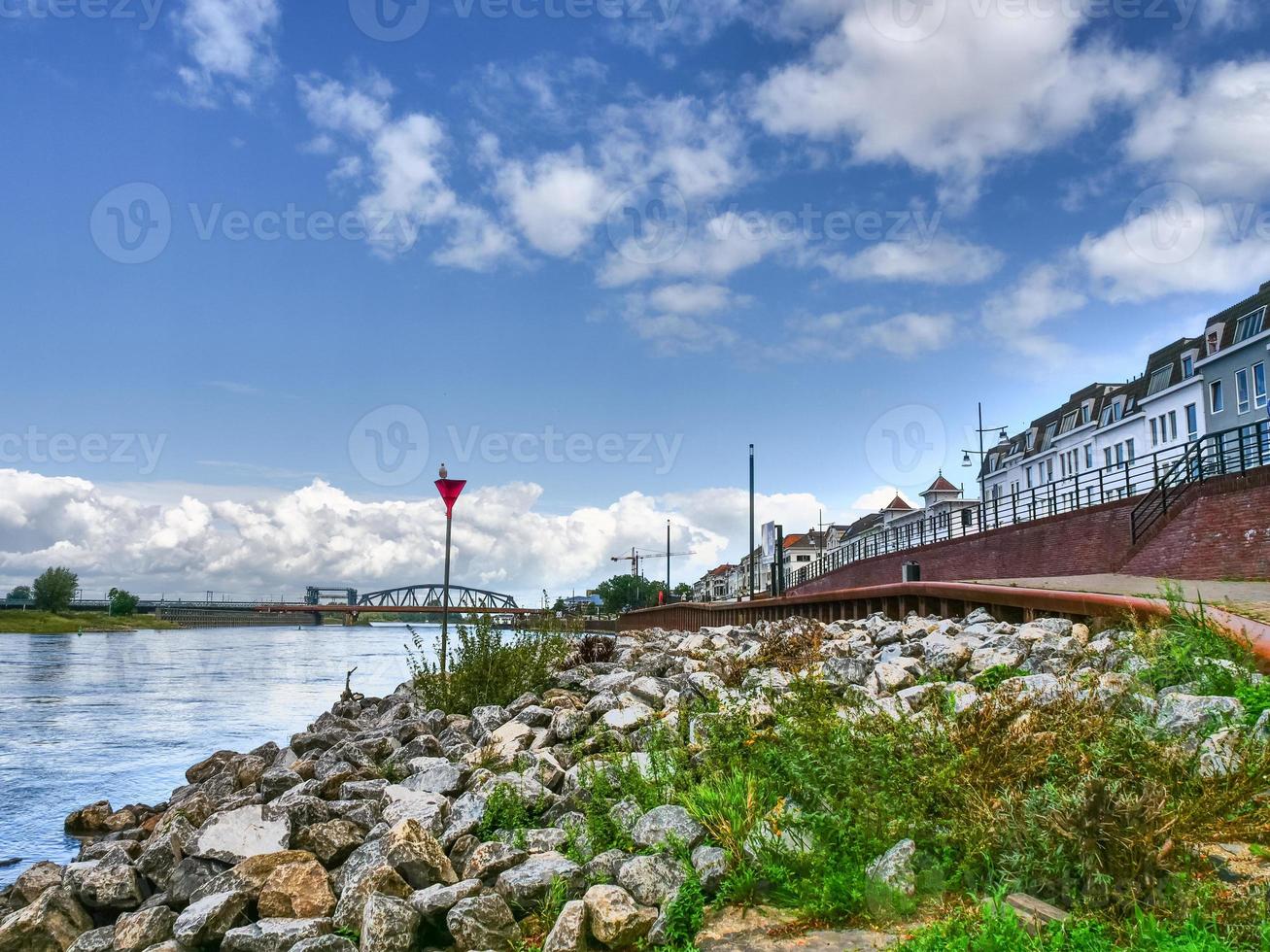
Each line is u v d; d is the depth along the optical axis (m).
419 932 4.23
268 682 27.28
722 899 4.07
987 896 3.67
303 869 4.82
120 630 113.69
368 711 12.88
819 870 4.07
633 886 4.12
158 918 4.47
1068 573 27.39
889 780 4.51
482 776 6.46
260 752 9.57
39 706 20.05
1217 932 3.12
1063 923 3.21
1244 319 37.34
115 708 19.53
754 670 9.23
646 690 9.26
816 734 5.12
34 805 9.99
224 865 5.15
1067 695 5.30
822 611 23.45
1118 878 3.49
